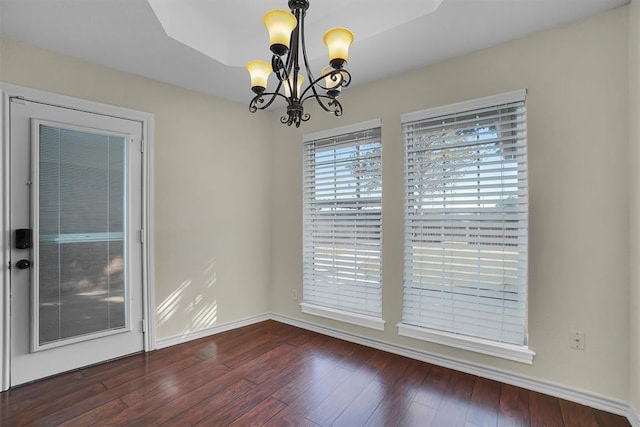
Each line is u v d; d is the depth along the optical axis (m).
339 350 2.78
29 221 2.20
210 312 3.15
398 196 2.70
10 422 1.79
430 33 2.11
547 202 2.07
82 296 2.42
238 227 3.38
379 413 1.89
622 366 1.84
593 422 1.79
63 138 2.34
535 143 2.11
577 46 1.97
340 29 1.50
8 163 2.12
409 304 2.65
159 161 2.82
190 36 2.27
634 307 1.77
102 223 2.52
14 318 2.15
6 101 2.11
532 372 2.12
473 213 2.35
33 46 2.21
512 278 2.20
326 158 3.20
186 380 2.26
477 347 2.31
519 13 1.91
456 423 1.79
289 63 1.67
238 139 3.38
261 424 1.79
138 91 2.70
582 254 1.96
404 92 2.67
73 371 2.37
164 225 2.85
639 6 1.68
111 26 2.01
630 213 1.81
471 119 2.35
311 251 3.31
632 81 1.78
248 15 2.36
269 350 2.78
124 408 1.93
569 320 2.00
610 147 1.88
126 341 2.64
